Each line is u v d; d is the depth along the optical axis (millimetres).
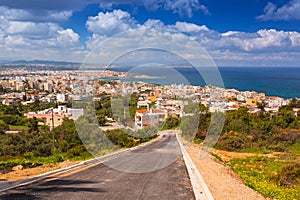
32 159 13312
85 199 5926
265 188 9352
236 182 9273
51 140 20156
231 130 29969
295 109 47219
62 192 6504
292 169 15023
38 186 7145
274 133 30719
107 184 7492
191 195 6387
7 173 9203
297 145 28781
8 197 6035
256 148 27156
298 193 9609
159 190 6840
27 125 29766
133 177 8633
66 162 12055
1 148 18266
